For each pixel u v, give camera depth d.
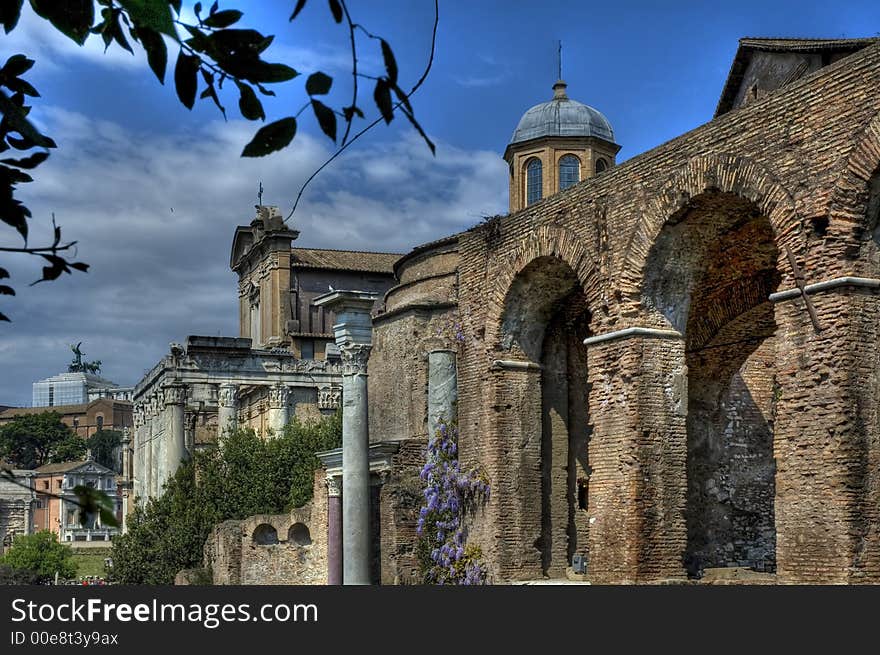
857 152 21.27
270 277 89.75
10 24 6.28
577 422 33.09
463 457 33.00
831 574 20.73
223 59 6.54
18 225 6.76
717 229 26.34
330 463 40.00
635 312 26.56
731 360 32.81
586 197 28.64
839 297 21.11
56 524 151.50
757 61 33.56
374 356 46.75
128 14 6.35
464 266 33.59
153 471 80.62
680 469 26.31
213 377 77.81
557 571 32.16
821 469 21.09
